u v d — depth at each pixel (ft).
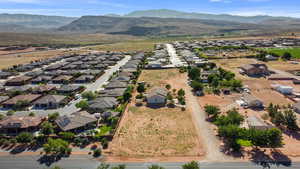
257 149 189.88
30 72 506.48
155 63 550.36
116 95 330.13
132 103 307.99
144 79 437.58
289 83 380.99
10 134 229.45
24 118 242.58
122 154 190.19
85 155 190.29
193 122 244.83
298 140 200.95
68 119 235.20
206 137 212.43
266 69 442.50
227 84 363.15
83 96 331.98
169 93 340.18
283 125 227.81
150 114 269.85
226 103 296.92
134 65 537.24
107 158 185.37
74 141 210.18
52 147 189.57
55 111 290.56
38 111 291.99
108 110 279.28
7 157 190.60
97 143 207.92
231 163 173.17
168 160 180.45
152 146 200.64
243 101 296.51
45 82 442.91
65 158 187.32
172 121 248.93
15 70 548.72
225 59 618.85
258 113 260.83
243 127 224.94
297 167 166.09
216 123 238.07
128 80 410.52
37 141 214.48
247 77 424.87
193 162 158.40
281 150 187.32
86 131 229.25
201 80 399.44
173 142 205.87
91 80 438.81
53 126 239.50
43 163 181.27
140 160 181.68
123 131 228.84
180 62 606.96
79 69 552.00
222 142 203.10
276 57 595.88
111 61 628.69
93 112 279.28
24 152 197.88
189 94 338.75
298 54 634.84
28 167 176.65
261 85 371.76
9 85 428.97
